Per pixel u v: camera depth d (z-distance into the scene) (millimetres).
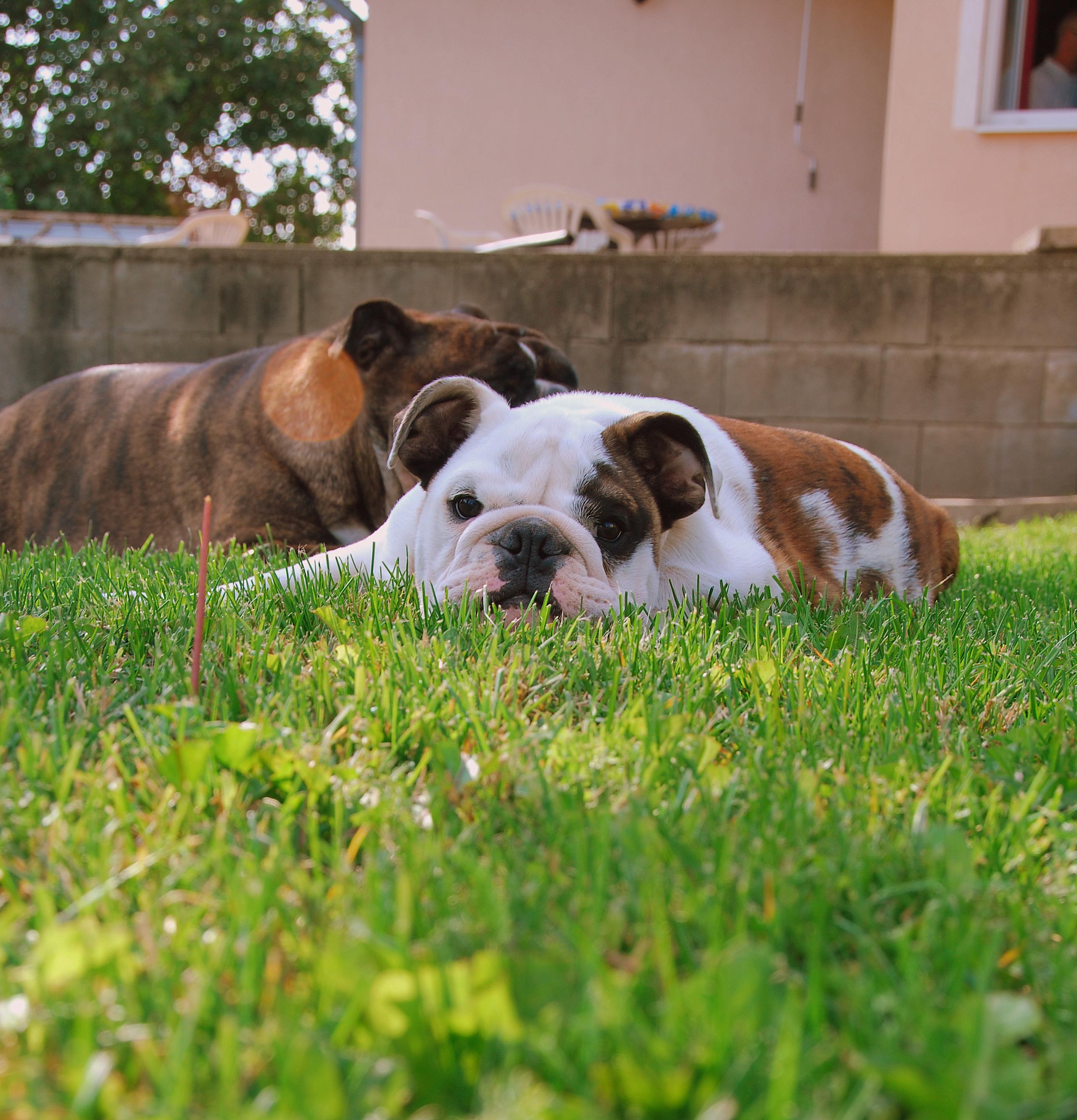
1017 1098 517
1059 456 4270
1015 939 731
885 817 900
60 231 7938
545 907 705
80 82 15008
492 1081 522
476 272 4336
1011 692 1305
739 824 847
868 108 6543
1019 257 4191
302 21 16688
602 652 1297
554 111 6723
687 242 5945
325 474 2568
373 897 699
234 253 4371
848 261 4242
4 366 4473
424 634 1347
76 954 604
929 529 2344
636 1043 542
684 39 6590
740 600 1659
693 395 4344
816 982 588
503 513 1496
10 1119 508
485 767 939
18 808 849
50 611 1499
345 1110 506
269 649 1301
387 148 6852
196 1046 566
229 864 756
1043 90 5168
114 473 2844
